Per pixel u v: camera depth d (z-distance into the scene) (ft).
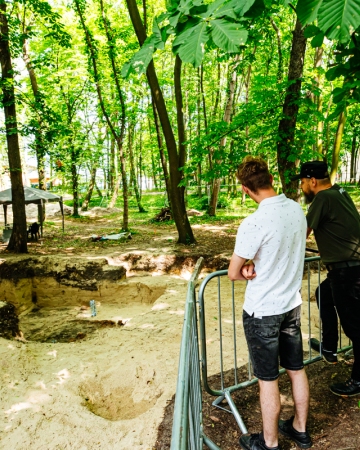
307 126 32.65
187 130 78.89
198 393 8.50
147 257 37.99
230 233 47.60
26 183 91.40
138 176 113.91
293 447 8.25
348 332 9.66
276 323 7.52
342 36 4.66
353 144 91.71
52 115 43.29
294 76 29.91
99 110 77.41
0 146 95.66
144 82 62.18
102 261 37.32
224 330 18.71
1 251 42.55
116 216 78.28
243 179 7.82
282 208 7.50
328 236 9.45
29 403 14.33
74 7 48.47
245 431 8.99
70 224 68.59
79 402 14.34
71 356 19.20
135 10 35.58
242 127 32.99
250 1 5.46
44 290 36.83
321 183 9.89
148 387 14.55
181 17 6.19
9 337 23.44
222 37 5.32
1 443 11.89
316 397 10.19
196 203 80.48
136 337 20.47
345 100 8.83
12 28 41.63
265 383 7.68
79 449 11.27
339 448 8.09
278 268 7.47
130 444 10.41
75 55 61.62
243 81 69.62
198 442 7.49
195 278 10.64
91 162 86.33
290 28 53.26
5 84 37.93
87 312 34.17
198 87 70.54
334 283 9.57
